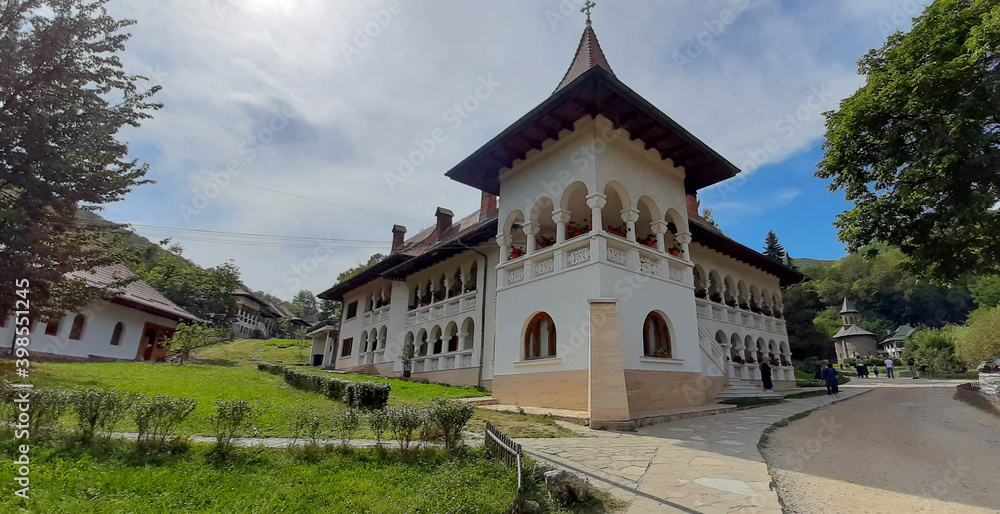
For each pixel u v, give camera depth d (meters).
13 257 11.00
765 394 18.95
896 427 10.73
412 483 5.48
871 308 85.31
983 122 11.53
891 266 82.75
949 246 13.59
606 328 11.56
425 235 33.56
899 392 20.70
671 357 13.95
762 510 4.87
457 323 21.81
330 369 35.12
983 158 11.40
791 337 43.56
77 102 12.24
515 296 14.90
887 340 66.69
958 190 12.18
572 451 7.56
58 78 11.85
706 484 5.77
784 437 9.35
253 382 15.15
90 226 13.22
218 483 5.14
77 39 12.41
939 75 11.81
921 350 41.06
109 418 6.23
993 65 11.46
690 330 15.02
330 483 5.29
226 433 6.84
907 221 13.75
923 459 7.61
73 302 13.45
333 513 4.57
